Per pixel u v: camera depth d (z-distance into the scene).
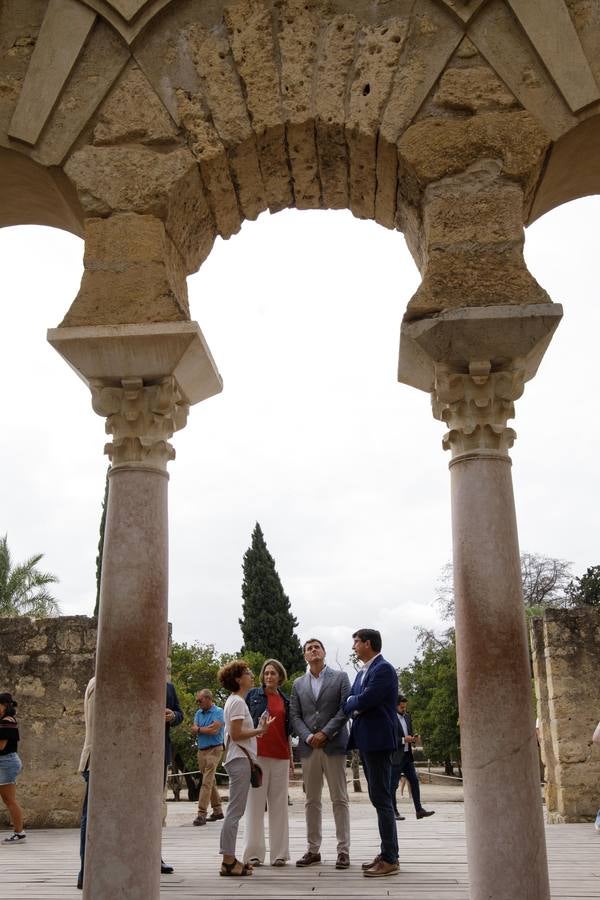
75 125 7.13
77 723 13.59
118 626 6.19
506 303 6.45
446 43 7.11
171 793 32.44
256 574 49.09
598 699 14.26
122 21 7.23
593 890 7.13
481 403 6.44
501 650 5.94
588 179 7.60
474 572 6.14
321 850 10.20
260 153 7.27
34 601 41.44
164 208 6.92
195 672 38.84
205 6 7.35
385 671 7.90
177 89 7.19
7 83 7.32
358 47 7.20
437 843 10.70
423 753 43.56
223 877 8.09
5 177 7.55
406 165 6.95
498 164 6.84
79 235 8.05
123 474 6.58
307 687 8.81
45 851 10.58
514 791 5.69
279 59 7.22
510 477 6.46
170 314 6.64
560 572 47.94
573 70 6.93
